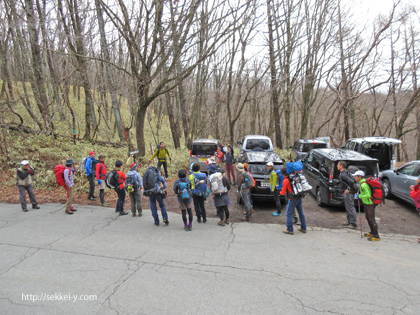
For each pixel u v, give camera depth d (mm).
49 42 12461
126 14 8969
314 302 3492
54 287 3791
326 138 14844
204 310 3311
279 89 19703
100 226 6258
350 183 6043
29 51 15906
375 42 12883
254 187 7633
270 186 7336
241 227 6328
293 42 15766
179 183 6000
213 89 23969
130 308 3342
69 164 7023
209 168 8828
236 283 3928
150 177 6125
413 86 19672
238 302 3475
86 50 14398
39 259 4633
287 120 18672
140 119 11883
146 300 3504
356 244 5422
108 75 13195
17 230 5953
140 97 11250
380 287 3869
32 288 3760
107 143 14367
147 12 9141
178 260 4648
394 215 7180
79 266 4398
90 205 7844
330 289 3805
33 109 17516
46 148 11906
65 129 15633
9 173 9852
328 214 7293
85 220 6637
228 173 10367
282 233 5973
